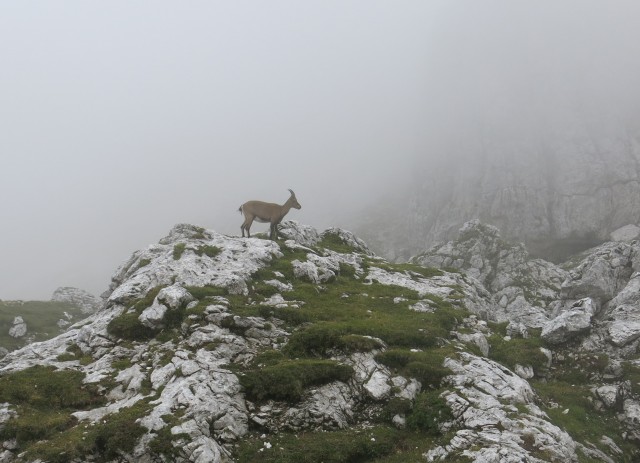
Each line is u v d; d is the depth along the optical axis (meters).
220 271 28.38
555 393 22.88
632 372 23.67
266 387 18.30
